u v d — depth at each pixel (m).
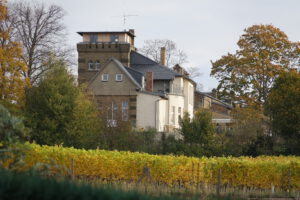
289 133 109.88
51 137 91.31
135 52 152.62
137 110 131.62
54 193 24.59
